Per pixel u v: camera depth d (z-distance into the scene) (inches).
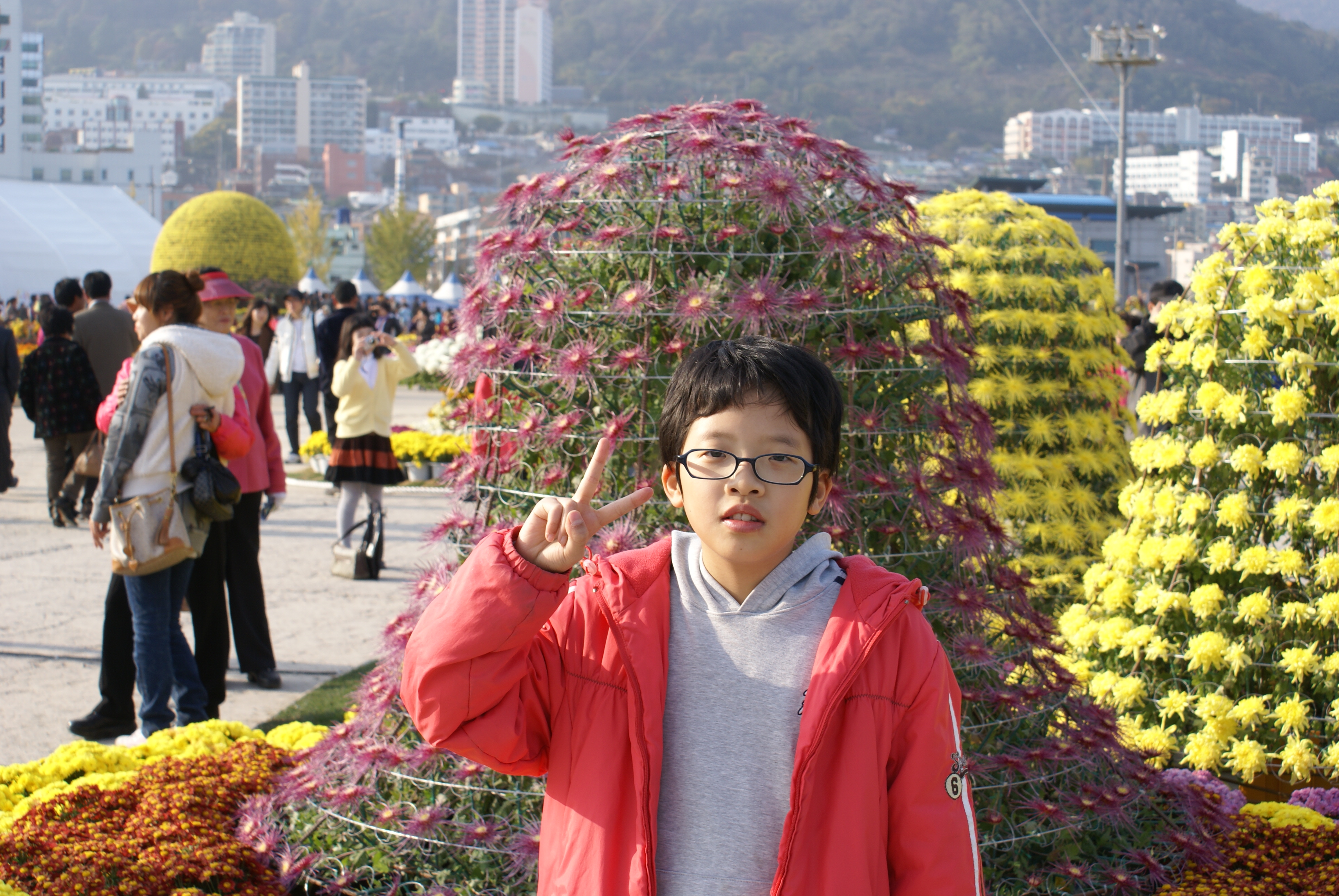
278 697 216.2
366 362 303.7
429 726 67.2
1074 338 248.2
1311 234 160.2
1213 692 156.6
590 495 66.1
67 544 352.8
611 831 66.7
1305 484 159.9
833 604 70.3
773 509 66.7
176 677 186.7
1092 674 168.4
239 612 222.1
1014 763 115.1
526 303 127.3
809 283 120.6
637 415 119.7
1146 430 333.4
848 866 64.1
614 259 123.0
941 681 68.0
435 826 114.7
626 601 69.6
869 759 65.9
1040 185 2206.0
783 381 67.4
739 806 66.1
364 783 122.6
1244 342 162.4
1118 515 246.4
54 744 188.7
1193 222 5723.4
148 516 172.4
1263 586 159.5
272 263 1338.6
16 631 255.4
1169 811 128.1
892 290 125.6
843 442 119.1
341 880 114.6
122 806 135.3
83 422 371.9
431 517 421.1
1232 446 165.2
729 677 68.2
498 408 128.4
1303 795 146.6
